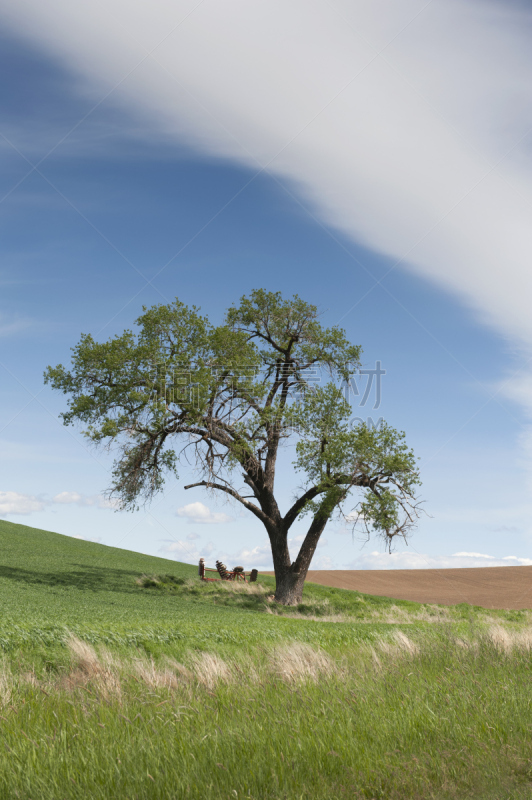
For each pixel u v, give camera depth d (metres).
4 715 5.90
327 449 27.52
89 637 10.29
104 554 43.94
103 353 27.50
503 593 45.69
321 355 32.16
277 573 29.31
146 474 28.95
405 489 27.72
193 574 40.59
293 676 8.04
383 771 4.79
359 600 32.34
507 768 4.98
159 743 5.06
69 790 4.23
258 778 4.54
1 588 21.70
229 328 28.62
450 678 8.12
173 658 9.83
